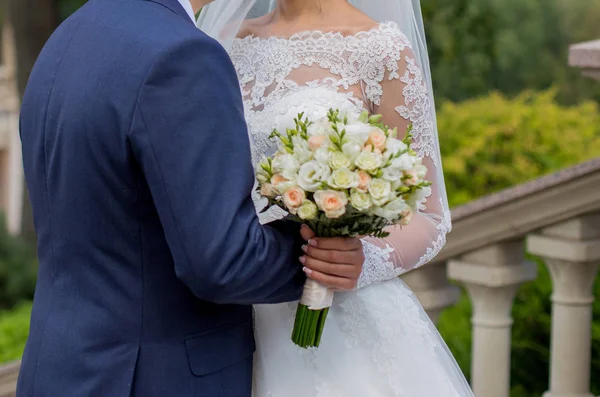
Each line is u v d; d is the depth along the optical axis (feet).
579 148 17.72
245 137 6.20
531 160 17.84
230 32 8.40
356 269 6.64
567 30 30.91
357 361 7.52
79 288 6.44
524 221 10.71
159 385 6.32
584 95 30.35
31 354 6.70
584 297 11.13
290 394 7.46
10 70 40.50
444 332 13.79
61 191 6.37
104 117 6.06
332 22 8.09
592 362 12.59
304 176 6.21
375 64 7.82
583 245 10.72
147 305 6.31
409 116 7.84
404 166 6.23
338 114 6.69
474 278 11.14
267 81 7.98
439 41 30.22
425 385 7.67
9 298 28.22
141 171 6.10
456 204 17.28
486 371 11.37
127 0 6.50
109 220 6.24
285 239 6.44
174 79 5.94
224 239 5.90
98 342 6.32
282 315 7.66
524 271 11.14
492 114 18.88
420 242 7.79
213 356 6.55
